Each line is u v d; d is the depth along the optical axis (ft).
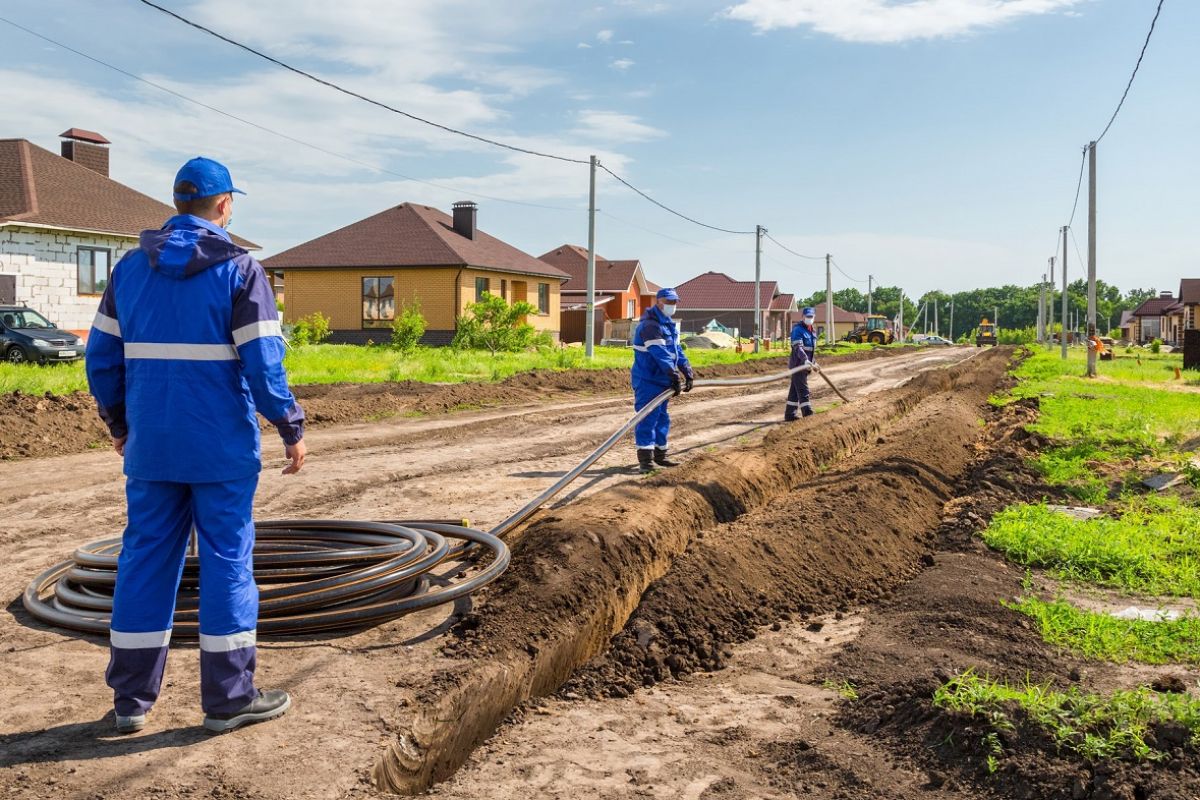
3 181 87.45
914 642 18.21
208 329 11.69
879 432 45.57
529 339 102.73
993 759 12.26
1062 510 30.66
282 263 125.39
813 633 19.62
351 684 13.87
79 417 39.40
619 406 59.36
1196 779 11.57
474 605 17.75
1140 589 22.41
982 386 77.92
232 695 12.07
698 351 145.59
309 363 75.31
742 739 14.02
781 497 28.40
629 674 16.97
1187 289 253.24
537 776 12.53
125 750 11.54
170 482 11.99
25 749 11.53
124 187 100.83
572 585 18.48
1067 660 17.46
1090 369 96.32
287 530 20.86
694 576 20.12
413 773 12.25
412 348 92.38
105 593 17.67
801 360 50.52
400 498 28.60
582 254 206.80
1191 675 16.40
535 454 38.17
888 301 638.53
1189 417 49.65
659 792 12.15
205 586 12.01
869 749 13.35
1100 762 11.87
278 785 10.83
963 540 26.53
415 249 123.03
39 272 83.41
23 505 26.32
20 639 15.67
